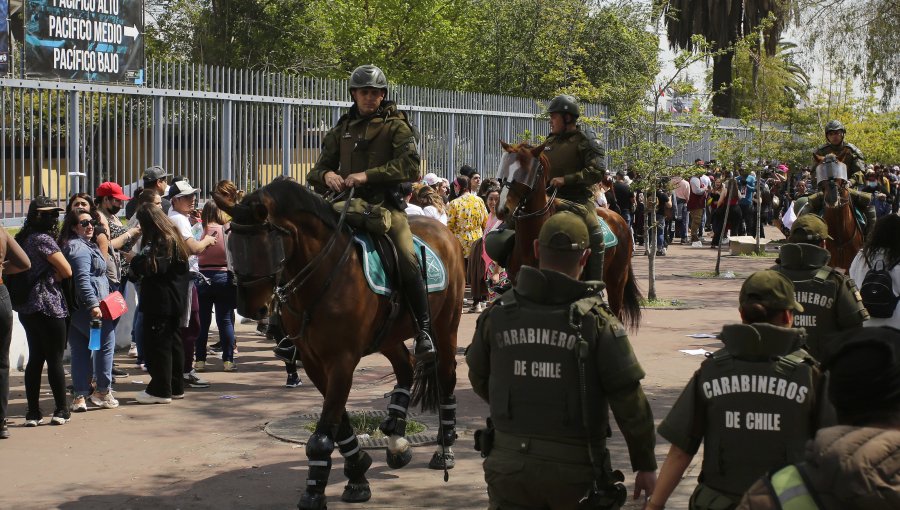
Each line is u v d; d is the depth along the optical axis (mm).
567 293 4070
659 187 17281
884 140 39719
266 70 31344
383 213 6590
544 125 23312
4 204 11609
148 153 13211
